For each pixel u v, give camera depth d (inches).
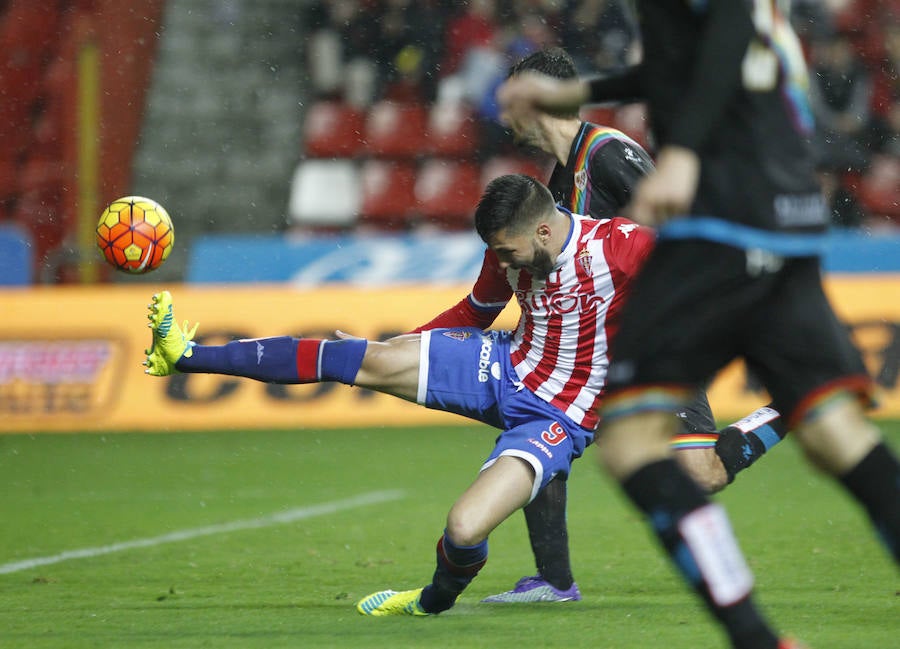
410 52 2605.8
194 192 2600.9
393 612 631.2
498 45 2556.6
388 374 652.1
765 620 403.5
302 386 1717.5
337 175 2518.5
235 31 2861.7
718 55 386.9
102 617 629.9
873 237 1926.7
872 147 2317.9
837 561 775.7
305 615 632.4
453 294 1744.6
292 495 1141.1
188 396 1700.3
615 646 542.3
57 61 2642.7
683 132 385.7
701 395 667.4
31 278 2027.6
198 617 628.7
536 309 634.8
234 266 1972.2
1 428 1683.1
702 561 401.7
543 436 623.8
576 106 472.1
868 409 440.1
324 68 2632.9
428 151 2524.6
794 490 1126.4
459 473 1279.5
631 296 418.9
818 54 2326.5
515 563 799.1
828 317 424.2
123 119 2583.7
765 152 407.2
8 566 800.9
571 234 623.8
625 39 2512.3
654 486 408.8
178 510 1057.5
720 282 405.1
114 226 672.4
